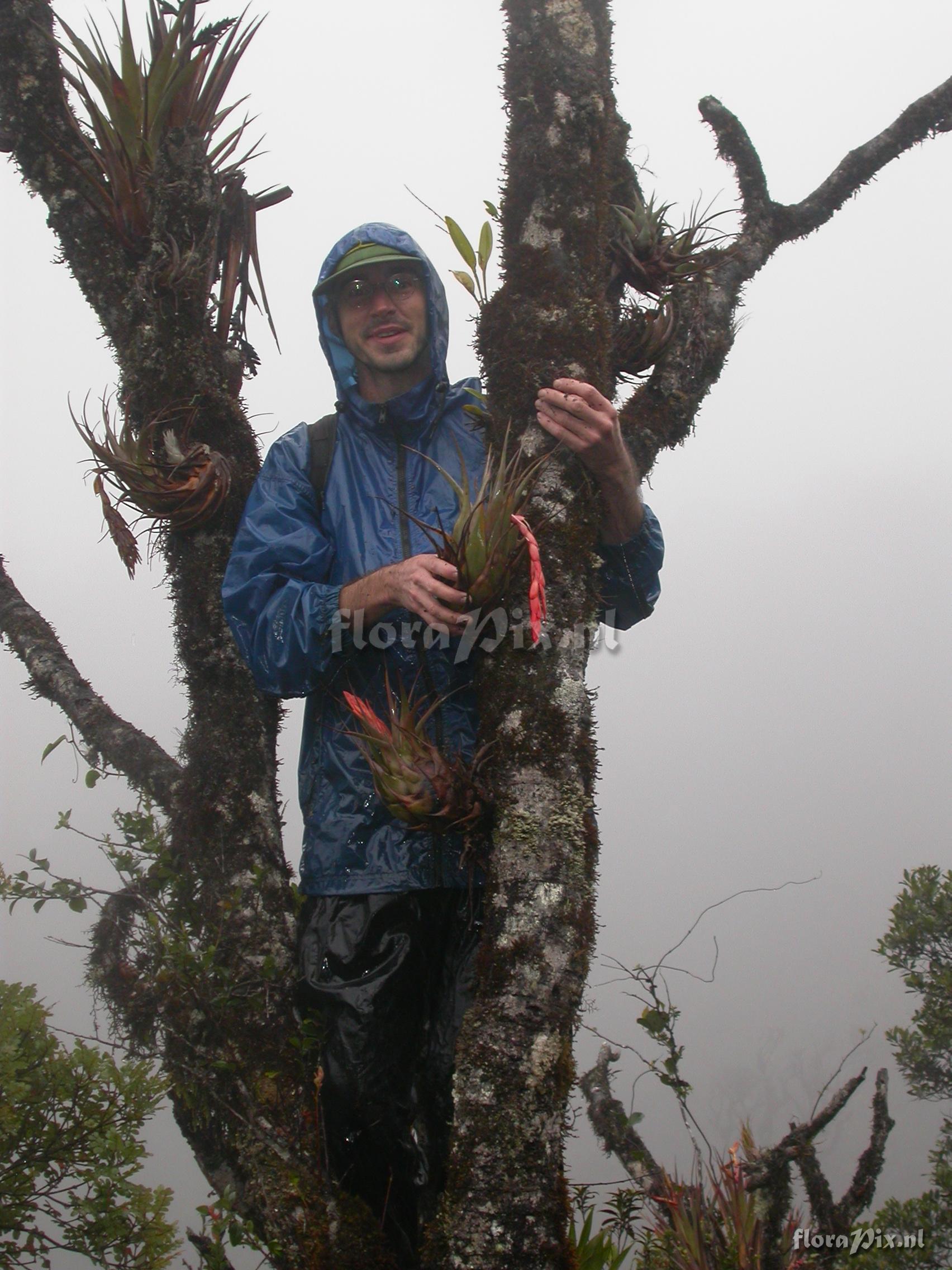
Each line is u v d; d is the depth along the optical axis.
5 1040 4.63
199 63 3.46
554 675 2.57
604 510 2.80
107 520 3.24
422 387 3.04
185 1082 2.81
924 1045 6.89
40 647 3.94
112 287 3.45
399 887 2.71
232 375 3.43
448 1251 2.27
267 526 2.96
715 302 3.50
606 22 3.05
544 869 2.45
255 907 2.96
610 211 3.22
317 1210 2.60
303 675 2.78
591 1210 3.61
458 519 2.51
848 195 4.08
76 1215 4.54
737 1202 3.16
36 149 3.57
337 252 3.13
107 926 3.26
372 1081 2.58
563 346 2.75
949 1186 5.79
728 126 4.00
